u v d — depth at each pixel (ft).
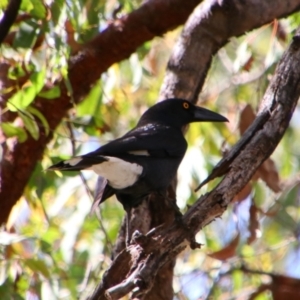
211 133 48.93
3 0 32.71
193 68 40.27
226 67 49.67
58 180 47.47
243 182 29.07
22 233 44.70
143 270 27.89
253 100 48.39
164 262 28.40
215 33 40.14
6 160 38.83
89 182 47.73
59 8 33.40
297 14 42.60
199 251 46.29
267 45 49.08
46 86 38.06
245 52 41.96
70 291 39.65
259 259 46.68
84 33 40.55
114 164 32.45
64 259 44.24
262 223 48.47
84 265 43.04
